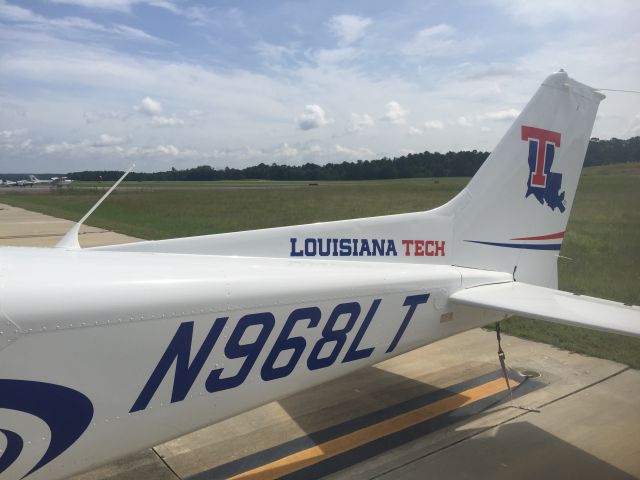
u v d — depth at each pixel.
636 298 8.08
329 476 3.32
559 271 9.90
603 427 3.90
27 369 1.99
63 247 3.01
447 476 3.31
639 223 16.20
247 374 2.65
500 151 4.23
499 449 3.62
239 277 2.62
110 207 30.08
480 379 4.80
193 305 2.39
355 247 3.60
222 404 2.59
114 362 2.19
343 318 3.02
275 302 2.69
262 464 3.46
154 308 2.27
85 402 2.14
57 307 2.04
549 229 4.58
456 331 3.79
